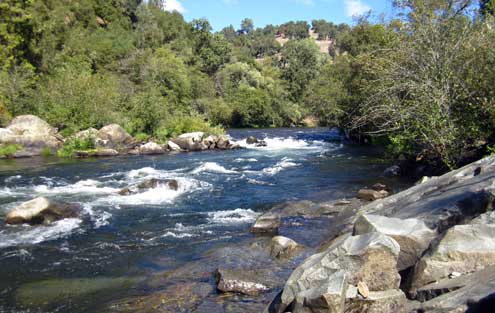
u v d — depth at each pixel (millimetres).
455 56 13750
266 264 8023
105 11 78875
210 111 59469
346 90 32969
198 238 10133
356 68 31438
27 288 7441
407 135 14523
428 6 16297
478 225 5266
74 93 34344
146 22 81250
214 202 13961
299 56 85438
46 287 7457
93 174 20031
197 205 13586
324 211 11641
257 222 10648
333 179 17172
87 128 32438
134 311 6426
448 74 13602
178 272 7914
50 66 47875
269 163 22656
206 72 79125
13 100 34344
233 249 8945
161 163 23562
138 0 88625
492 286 4070
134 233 10648
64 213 12039
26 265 8547
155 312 6352
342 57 36000
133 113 35469
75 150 27875
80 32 64500
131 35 74875
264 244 9078
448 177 9219
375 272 5023
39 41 47438
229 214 12383
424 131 14016
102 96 34406
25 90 36062
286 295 5262
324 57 88062
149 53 61844
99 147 28953
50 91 35625
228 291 6926
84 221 11789
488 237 5082
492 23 14391
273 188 15906
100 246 9680
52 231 10883
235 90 69375
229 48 84438
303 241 9492
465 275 4750
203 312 6258
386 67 17203
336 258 5207
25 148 28062
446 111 13281
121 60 60094
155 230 10883
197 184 16531
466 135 13180
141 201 14250
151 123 34844
